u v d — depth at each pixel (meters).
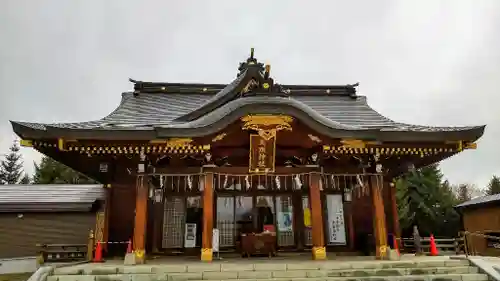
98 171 15.35
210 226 12.34
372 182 13.34
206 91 20.95
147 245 14.23
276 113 12.12
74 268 10.19
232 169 12.98
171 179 14.84
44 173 37.69
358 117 17.70
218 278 9.92
